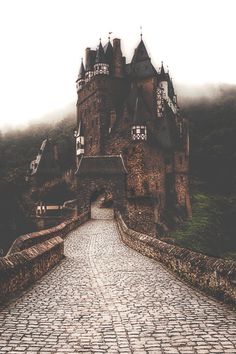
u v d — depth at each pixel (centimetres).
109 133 7688
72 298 838
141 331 601
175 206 7931
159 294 868
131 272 1180
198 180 10325
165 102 8694
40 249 1154
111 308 748
